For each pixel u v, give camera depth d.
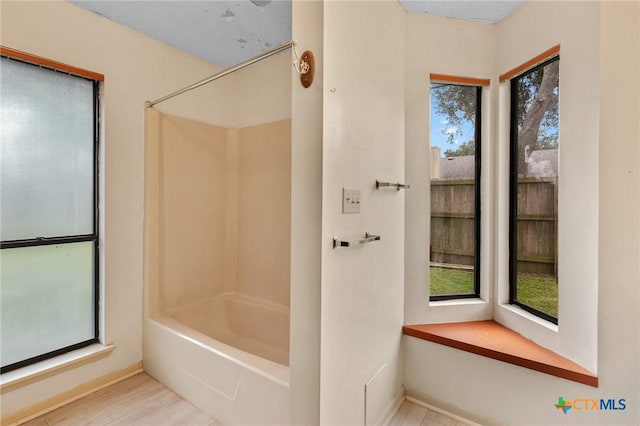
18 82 1.64
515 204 1.89
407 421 1.70
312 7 1.22
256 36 2.11
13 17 1.57
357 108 1.42
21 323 1.69
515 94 1.88
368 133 1.50
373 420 1.55
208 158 2.54
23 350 1.70
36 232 1.72
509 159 1.91
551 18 1.57
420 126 1.89
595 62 1.34
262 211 2.53
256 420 1.48
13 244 1.64
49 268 1.78
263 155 2.52
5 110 1.61
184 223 2.38
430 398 1.81
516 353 1.57
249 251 2.62
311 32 1.22
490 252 1.97
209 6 1.77
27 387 1.65
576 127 1.44
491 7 1.79
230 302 2.64
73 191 1.85
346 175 1.34
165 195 2.25
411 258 1.89
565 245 1.50
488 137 1.95
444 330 1.84
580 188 1.42
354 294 1.40
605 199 1.31
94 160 1.93
